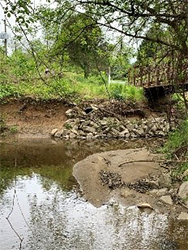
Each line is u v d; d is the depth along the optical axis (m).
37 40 5.12
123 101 22.17
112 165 12.42
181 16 4.40
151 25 5.07
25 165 13.16
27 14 4.11
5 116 19.61
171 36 5.17
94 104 21.41
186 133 12.69
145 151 14.23
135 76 21.27
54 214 8.14
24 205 8.71
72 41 5.11
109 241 6.76
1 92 19.89
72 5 4.69
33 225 7.45
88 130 19.84
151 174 10.79
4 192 9.78
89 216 8.05
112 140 19.22
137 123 20.94
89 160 13.41
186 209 8.25
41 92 20.34
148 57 6.37
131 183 10.23
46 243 6.64
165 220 7.76
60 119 20.45
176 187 9.52
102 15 4.88
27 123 19.80
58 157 14.73
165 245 6.55
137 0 4.47
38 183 10.78
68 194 9.70
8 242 6.62
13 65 18.38
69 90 21.22
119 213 8.24
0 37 11.18
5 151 15.71
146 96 22.48
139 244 6.62
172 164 11.34
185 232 7.12
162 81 13.95
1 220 7.67
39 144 17.59
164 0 4.41
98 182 10.59
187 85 9.32
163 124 20.89
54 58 5.24
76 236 6.97
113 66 6.82
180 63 5.61
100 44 5.45
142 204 8.58
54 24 4.88
